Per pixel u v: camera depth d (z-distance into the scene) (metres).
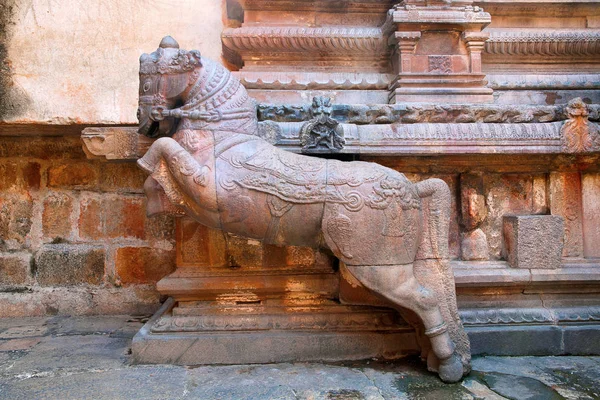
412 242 2.42
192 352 2.64
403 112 2.80
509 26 3.48
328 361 2.68
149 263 3.85
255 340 2.66
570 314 2.85
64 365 2.60
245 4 3.33
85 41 3.27
